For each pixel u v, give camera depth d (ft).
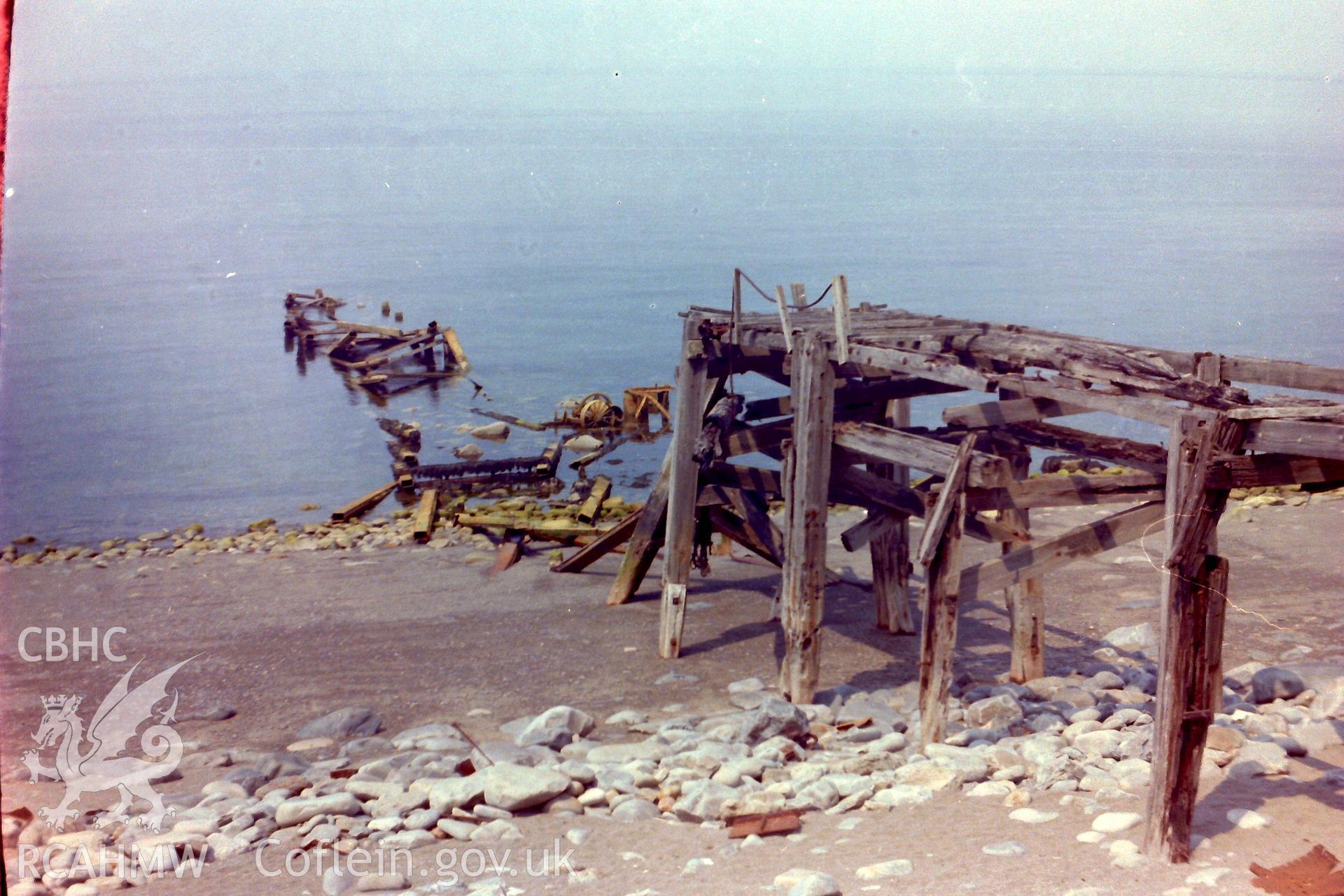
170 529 68.64
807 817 24.77
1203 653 20.18
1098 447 31.94
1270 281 163.73
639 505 67.87
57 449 88.33
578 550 58.08
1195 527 20.08
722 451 41.45
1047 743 28.27
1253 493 63.26
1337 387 25.03
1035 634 36.17
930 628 29.12
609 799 26.91
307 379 115.14
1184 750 20.10
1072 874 19.72
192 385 112.57
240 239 238.07
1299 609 41.81
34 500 74.59
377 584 52.70
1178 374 25.43
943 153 505.25
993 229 235.40
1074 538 28.32
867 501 34.91
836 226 242.78
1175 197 307.37
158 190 357.41
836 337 33.76
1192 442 20.25
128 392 109.40
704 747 29.91
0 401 104.63
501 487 77.00
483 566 55.77
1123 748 27.20
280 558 59.21
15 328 143.43
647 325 138.31
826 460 34.53
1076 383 26.37
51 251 220.84
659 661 40.86
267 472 81.76
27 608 50.29
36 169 431.43
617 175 396.78
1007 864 20.43
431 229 251.60
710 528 43.47
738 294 38.63
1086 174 393.91
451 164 453.58
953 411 31.35
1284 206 285.23
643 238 226.58
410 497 74.69
